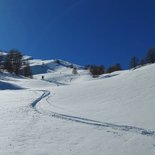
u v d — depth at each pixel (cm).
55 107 2784
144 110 2344
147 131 1817
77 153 1506
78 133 1833
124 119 2145
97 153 1505
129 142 1631
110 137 1728
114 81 3669
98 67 14988
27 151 1527
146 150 1514
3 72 10781
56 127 1981
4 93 4231
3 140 1708
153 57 11231
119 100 2802
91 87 3662
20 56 12125
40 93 3959
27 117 2317
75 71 17225
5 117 2333
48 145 1622
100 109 2558
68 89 3928
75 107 2748
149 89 2914
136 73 3678
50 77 14662
